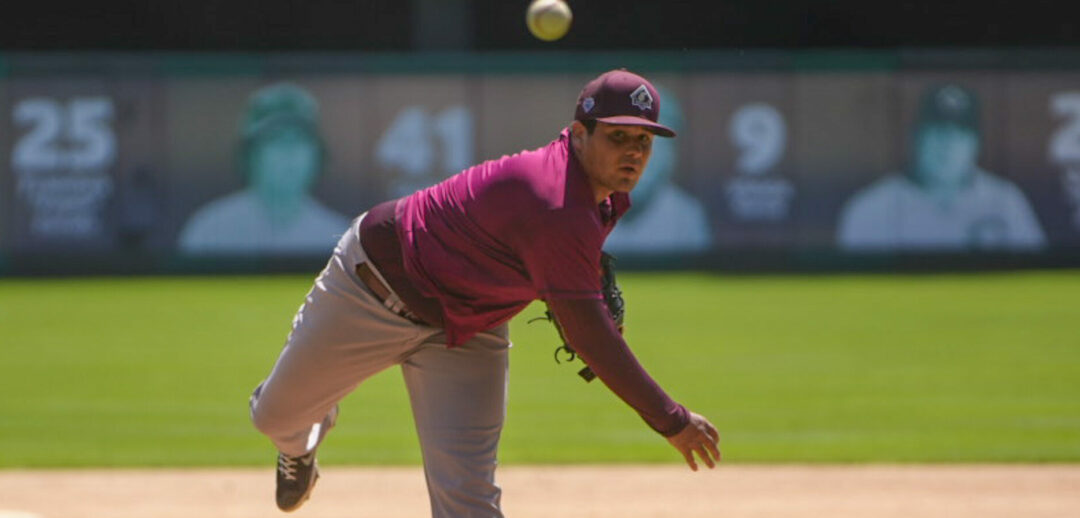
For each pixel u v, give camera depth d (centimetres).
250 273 6694
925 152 6738
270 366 4056
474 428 1525
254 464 2658
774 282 6456
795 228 6762
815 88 6738
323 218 6706
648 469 2567
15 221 6606
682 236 6738
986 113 6731
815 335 4691
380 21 9538
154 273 6669
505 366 1561
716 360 4119
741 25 9581
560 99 6731
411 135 6719
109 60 6600
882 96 6725
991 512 2175
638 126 1359
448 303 1466
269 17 9519
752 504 2247
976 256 6769
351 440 2920
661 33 9544
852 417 3192
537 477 2491
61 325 5031
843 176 6750
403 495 2333
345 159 6700
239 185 6681
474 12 9225
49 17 9406
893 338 4603
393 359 1555
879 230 6769
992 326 4906
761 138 6744
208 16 9512
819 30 9612
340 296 1520
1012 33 9569
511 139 6744
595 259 1379
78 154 6606
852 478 2472
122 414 3275
